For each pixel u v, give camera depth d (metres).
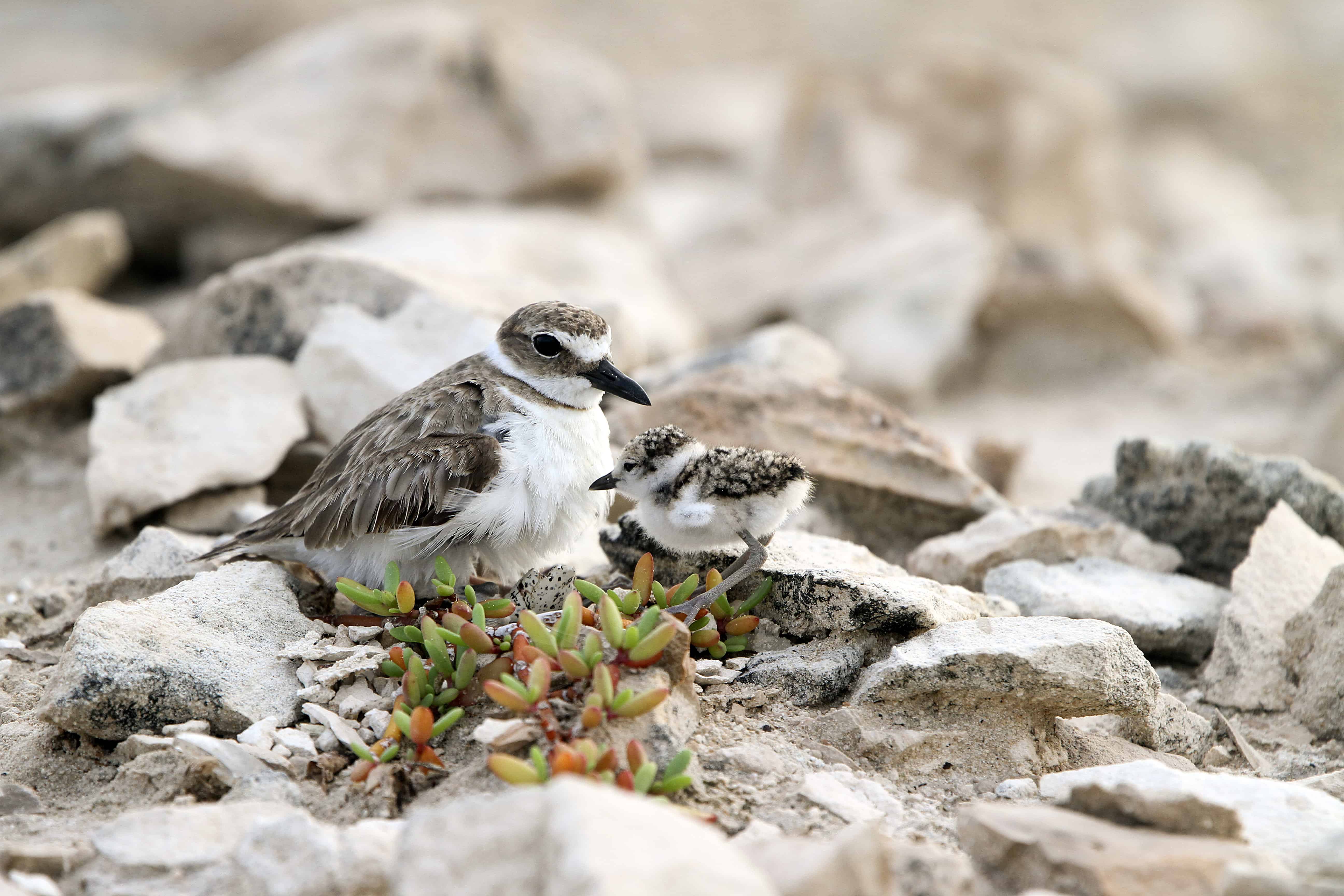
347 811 6.82
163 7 38.94
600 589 7.85
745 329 20.53
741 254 21.75
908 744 7.53
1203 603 9.83
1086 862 5.93
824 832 6.61
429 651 7.48
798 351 13.77
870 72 24.80
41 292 15.97
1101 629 7.85
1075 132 23.83
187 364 12.25
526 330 9.02
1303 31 39.03
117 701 7.46
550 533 8.90
